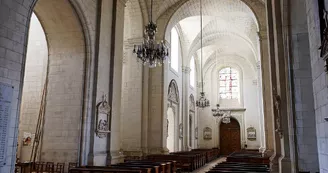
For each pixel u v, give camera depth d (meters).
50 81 10.63
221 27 22.02
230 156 14.66
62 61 10.62
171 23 16.95
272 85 11.18
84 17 10.22
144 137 15.05
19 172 10.69
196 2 16.55
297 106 8.79
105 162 10.63
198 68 29.36
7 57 6.87
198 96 29.00
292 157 8.70
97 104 10.43
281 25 10.02
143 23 15.60
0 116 6.52
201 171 14.96
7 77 6.83
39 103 13.90
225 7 17.36
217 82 30.02
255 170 8.20
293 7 8.95
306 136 8.55
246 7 16.36
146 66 15.67
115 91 11.62
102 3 11.20
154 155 14.20
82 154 9.77
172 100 20.14
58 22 10.33
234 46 26.20
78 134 9.92
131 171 7.75
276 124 10.70
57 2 9.64
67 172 9.70
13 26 7.09
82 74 10.31
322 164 4.96
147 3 15.66
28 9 7.61
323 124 4.81
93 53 10.63
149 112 15.53
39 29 14.65
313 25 5.21
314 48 5.22
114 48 11.67
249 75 29.03
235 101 29.17
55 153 10.04
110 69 11.51
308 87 8.77
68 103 10.28
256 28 20.25
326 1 4.44
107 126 10.90
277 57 9.94
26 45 7.47
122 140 15.02
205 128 29.34
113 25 11.87
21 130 13.75
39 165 9.93
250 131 27.91
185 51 23.55
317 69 5.05
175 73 21.03
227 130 29.38
